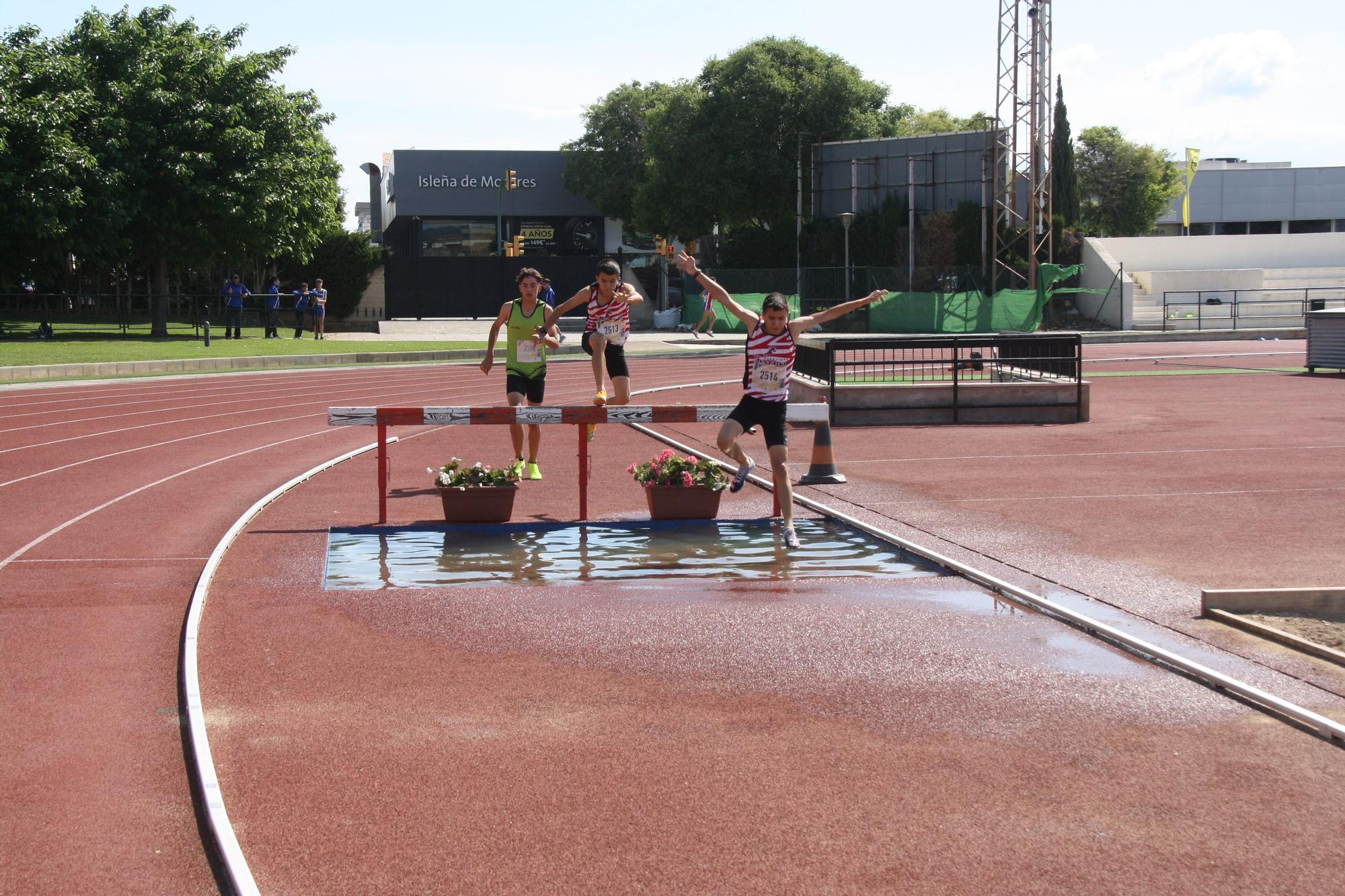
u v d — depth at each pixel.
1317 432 14.60
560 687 5.57
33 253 32.44
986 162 47.19
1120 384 22.09
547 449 13.92
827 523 9.51
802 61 55.62
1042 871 3.82
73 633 6.47
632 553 8.41
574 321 51.94
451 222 65.19
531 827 4.13
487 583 7.56
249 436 15.51
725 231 59.69
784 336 8.61
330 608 6.97
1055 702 5.33
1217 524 9.14
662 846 3.99
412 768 4.64
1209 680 5.52
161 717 5.22
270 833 4.09
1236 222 78.25
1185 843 4.00
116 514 10.06
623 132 62.56
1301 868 3.83
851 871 3.82
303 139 37.59
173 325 40.62
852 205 50.84
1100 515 9.59
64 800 4.38
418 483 11.62
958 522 9.33
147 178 33.88
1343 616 6.59
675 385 23.62
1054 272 42.03
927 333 42.69
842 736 4.95
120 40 34.53
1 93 30.92
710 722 5.12
